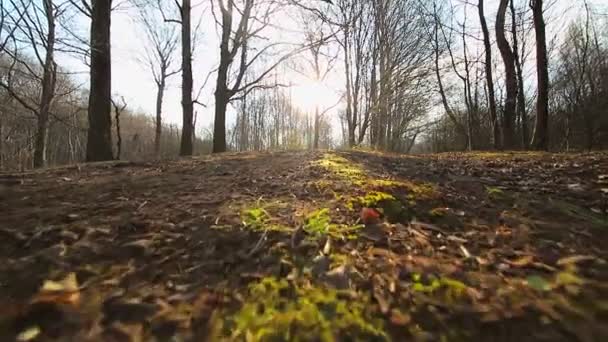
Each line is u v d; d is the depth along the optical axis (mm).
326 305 1604
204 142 38625
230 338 1457
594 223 2600
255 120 38906
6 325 1524
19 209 2770
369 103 19484
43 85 10727
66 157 34406
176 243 2209
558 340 1450
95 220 2531
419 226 2451
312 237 2186
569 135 22906
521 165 4965
